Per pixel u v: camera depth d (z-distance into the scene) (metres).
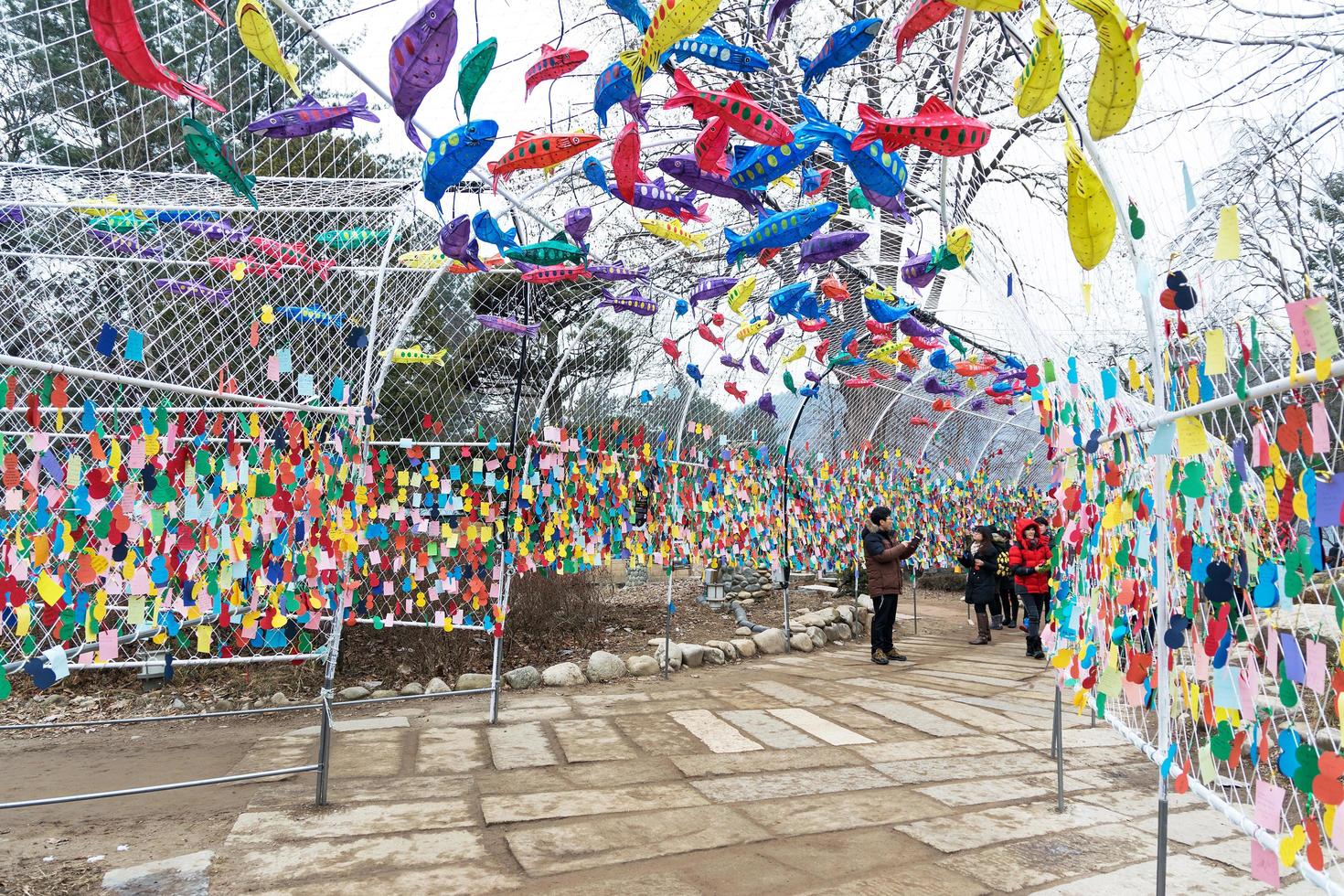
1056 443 3.03
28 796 3.65
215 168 2.40
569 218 3.11
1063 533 3.14
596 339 6.56
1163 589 2.11
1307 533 1.48
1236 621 1.70
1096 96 1.61
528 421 6.41
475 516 5.63
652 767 4.02
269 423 5.27
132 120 3.70
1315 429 1.34
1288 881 2.72
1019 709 5.42
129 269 5.69
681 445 7.23
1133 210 1.93
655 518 6.71
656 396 6.98
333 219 5.94
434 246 6.26
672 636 7.90
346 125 2.78
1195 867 2.88
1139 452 2.33
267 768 4.03
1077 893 2.66
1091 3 1.47
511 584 7.33
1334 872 1.51
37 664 2.53
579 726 4.82
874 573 7.27
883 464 9.95
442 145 2.26
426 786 3.71
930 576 13.57
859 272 5.71
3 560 2.85
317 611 4.47
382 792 3.64
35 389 2.74
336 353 5.86
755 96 3.90
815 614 8.86
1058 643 3.19
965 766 4.12
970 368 6.93
